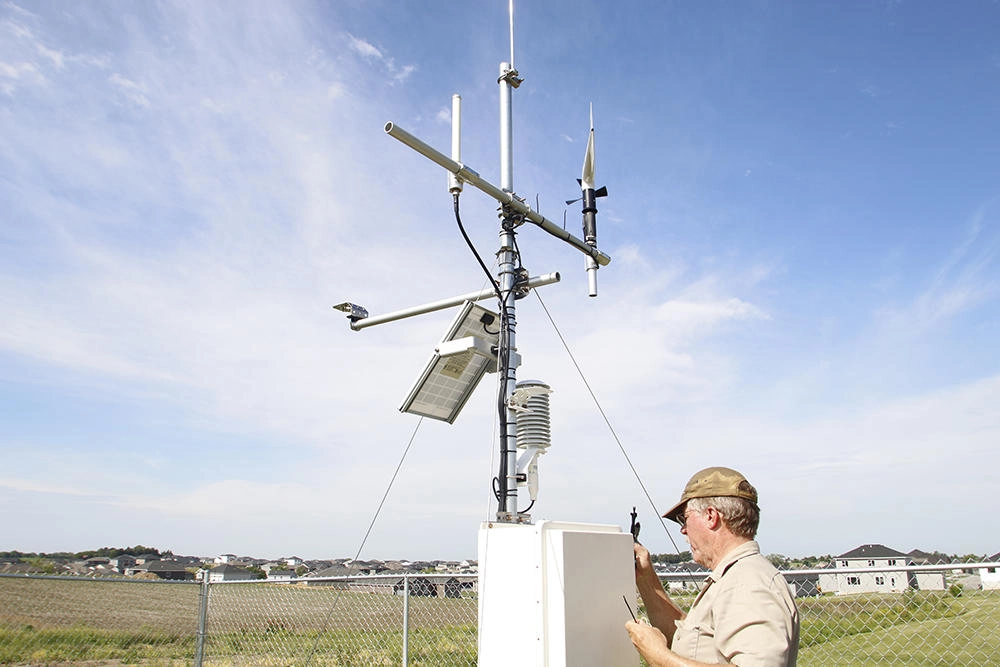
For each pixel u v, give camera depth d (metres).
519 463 3.87
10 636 7.65
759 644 1.82
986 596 4.65
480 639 2.53
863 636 4.85
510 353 4.12
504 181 4.48
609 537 2.59
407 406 4.43
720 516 2.21
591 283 5.01
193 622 7.68
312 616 6.21
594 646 2.39
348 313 5.81
